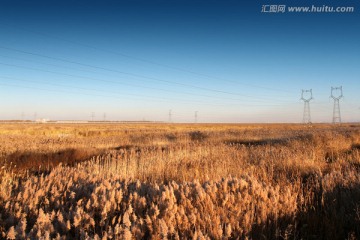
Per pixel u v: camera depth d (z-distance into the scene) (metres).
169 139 25.20
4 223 3.62
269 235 3.83
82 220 3.59
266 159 9.64
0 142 18.27
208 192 4.58
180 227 3.52
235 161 9.36
